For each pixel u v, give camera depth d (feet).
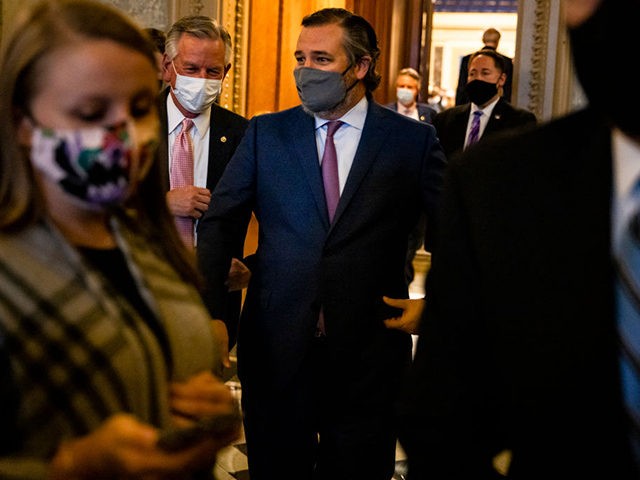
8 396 4.05
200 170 11.49
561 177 4.17
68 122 4.28
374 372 9.53
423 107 27.99
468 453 4.52
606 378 3.98
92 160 4.23
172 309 4.87
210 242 9.64
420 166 9.71
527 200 4.23
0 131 4.32
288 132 9.78
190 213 10.76
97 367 4.20
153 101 4.60
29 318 4.10
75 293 4.25
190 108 11.23
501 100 20.83
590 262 4.03
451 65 62.75
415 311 9.14
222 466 13.35
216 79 11.27
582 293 4.04
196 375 4.95
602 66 3.76
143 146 4.51
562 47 21.76
